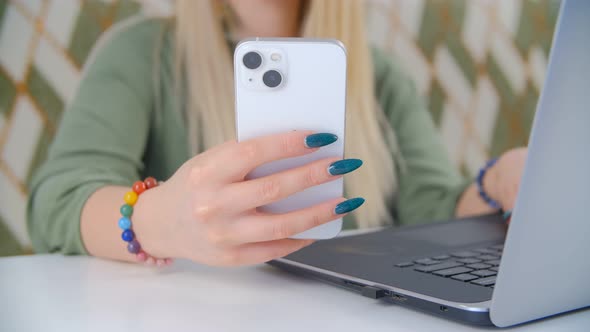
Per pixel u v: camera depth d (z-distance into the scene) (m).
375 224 1.29
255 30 1.20
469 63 1.39
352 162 0.61
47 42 1.04
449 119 1.38
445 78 1.37
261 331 0.59
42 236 0.98
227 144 0.63
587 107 0.52
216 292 0.68
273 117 0.62
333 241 0.79
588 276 0.58
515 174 0.97
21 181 1.03
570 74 0.51
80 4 1.07
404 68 1.33
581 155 0.53
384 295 0.63
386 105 1.31
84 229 0.82
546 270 0.56
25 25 1.03
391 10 1.31
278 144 0.61
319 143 0.61
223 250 0.64
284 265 0.72
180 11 1.14
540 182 0.53
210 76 1.16
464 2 1.38
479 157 1.42
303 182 0.61
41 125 1.04
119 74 1.09
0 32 1.01
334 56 0.62
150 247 0.71
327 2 1.25
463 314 0.58
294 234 0.63
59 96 1.05
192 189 0.63
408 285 0.63
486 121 1.42
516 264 0.54
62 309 0.64
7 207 1.03
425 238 0.80
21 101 1.03
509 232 0.54
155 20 1.13
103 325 0.60
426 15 1.34
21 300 0.66
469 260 0.69
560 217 0.54
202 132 1.16
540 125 0.52
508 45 1.43
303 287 0.69
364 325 0.60
